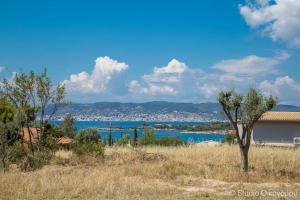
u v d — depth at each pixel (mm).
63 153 27359
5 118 27984
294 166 20984
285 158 23188
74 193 13742
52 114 23953
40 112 23891
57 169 19859
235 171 18391
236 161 22156
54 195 13492
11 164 22500
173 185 15812
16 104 23672
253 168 19891
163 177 17438
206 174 17812
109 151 27094
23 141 24750
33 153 22625
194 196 13703
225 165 20328
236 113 19234
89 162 22109
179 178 17359
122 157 23234
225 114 19688
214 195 13898
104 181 15562
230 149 27156
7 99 24812
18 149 23109
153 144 41281
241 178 17219
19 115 23266
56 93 23953
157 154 24000
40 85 23656
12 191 14047
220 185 15938
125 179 16438
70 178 16109
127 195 13719
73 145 28766
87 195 13688
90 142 26047
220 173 18016
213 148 27891
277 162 22109
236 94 19141
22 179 15875
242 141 19234
